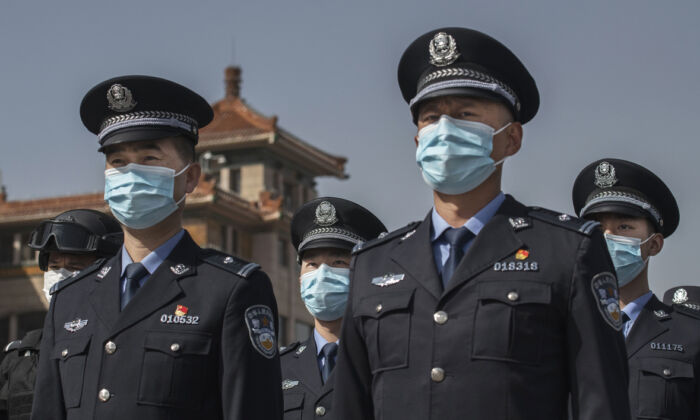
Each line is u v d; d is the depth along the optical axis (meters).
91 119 5.80
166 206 5.60
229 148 42.91
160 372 5.24
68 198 40.97
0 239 41.44
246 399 5.23
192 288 5.46
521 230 4.62
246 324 5.37
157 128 5.64
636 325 7.38
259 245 42.12
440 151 4.72
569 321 4.41
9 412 7.44
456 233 4.74
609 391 4.31
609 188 7.73
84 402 5.31
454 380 4.41
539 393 4.35
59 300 5.70
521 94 4.98
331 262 7.84
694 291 9.80
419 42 4.91
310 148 44.62
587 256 4.48
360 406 4.82
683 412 7.07
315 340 7.75
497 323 4.39
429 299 4.57
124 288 5.58
